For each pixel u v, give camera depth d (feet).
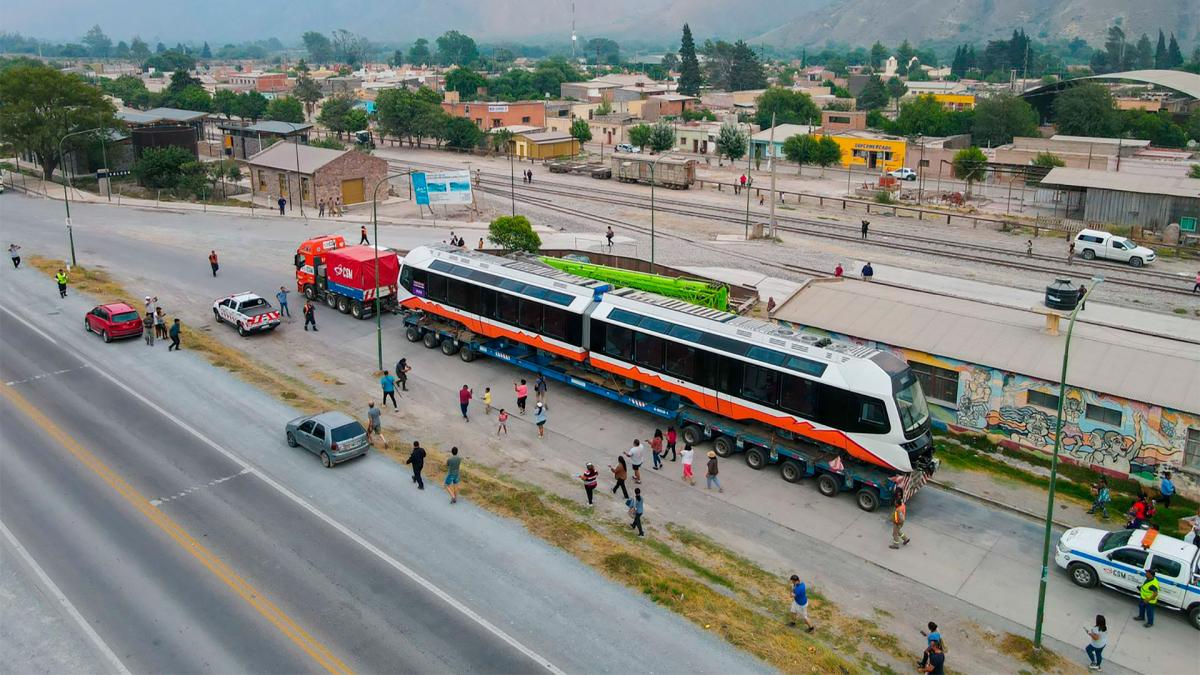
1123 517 94.22
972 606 79.30
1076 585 83.05
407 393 125.08
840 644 72.69
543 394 116.57
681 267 204.13
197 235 225.76
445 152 437.17
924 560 86.53
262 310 150.71
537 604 75.51
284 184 280.10
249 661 67.41
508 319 130.62
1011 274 201.36
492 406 121.60
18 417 113.09
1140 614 77.15
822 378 98.17
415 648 69.21
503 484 97.86
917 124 467.11
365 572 79.61
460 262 139.03
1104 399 100.27
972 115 468.34
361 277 155.33
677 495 98.43
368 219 254.06
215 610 73.77
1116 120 426.10
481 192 311.47
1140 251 212.64
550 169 381.19
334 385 127.13
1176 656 72.38
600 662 68.18
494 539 85.97
